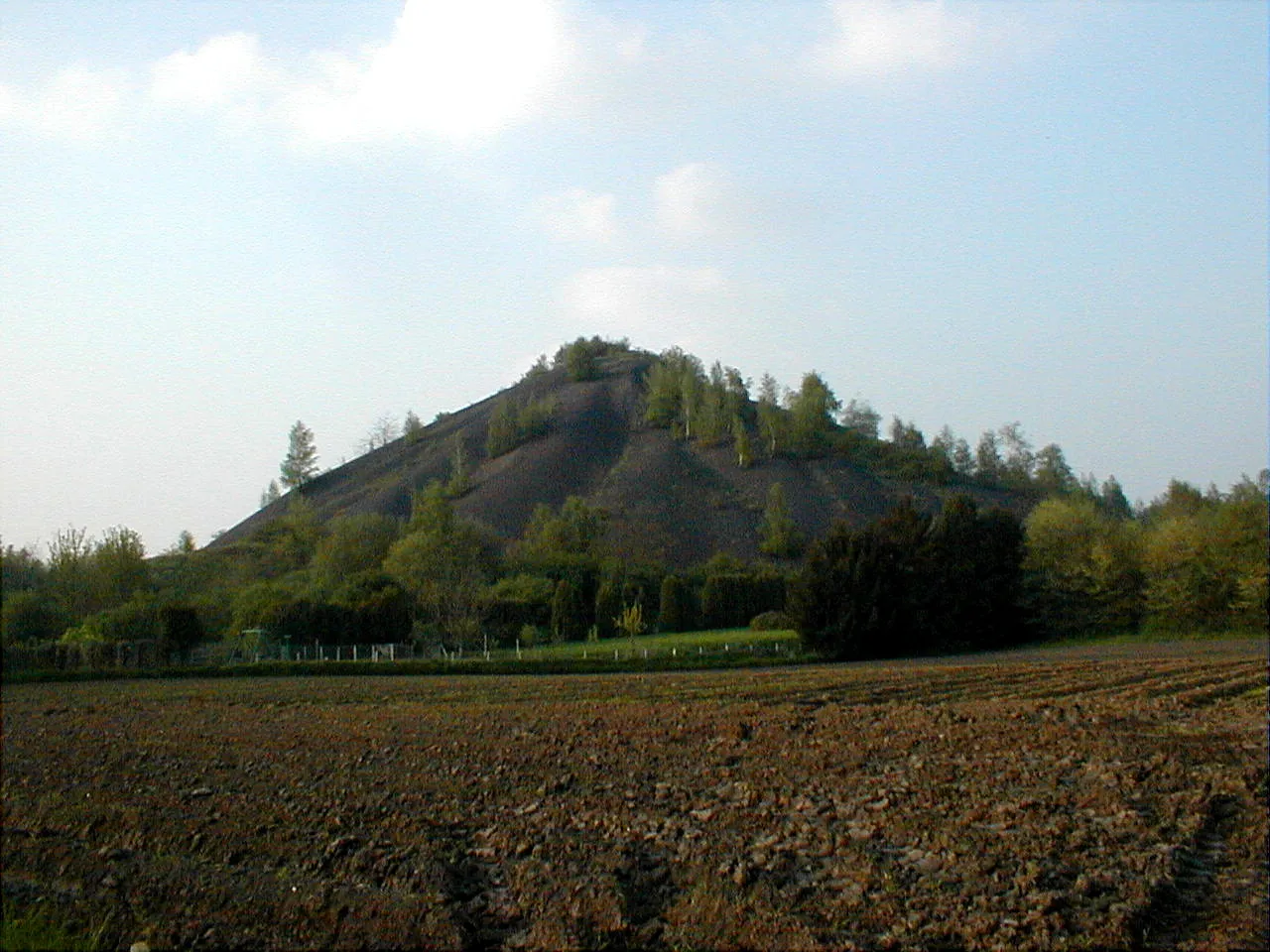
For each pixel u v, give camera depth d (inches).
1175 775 851.4
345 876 595.5
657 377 7839.6
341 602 3004.4
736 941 483.2
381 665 2319.1
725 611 3816.4
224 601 3132.4
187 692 1814.7
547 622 3373.5
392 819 727.7
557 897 550.3
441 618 2896.2
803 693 1683.1
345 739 1141.7
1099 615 3287.4
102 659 2378.2
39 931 497.0
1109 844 641.0
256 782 875.4
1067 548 3373.5
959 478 7135.8
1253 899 539.8
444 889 568.4
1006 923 497.0
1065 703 1418.6
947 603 3021.7
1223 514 3208.7
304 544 4399.6
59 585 2992.1
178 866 620.4
